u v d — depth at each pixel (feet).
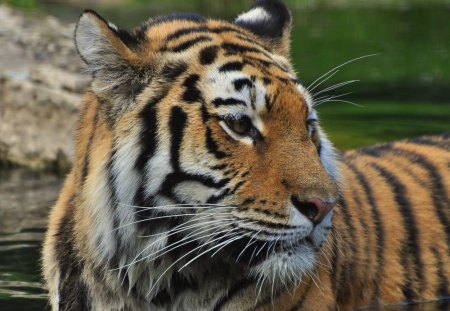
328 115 69.51
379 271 37.50
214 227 29.78
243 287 31.78
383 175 39.78
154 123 30.04
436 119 67.26
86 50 30.45
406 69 87.92
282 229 28.91
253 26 34.27
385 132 63.46
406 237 38.68
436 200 40.27
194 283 31.60
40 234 47.42
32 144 64.18
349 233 36.27
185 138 29.76
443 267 39.34
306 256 29.86
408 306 37.78
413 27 118.32
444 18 126.52
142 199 30.07
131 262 30.83
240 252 30.19
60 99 63.77
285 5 35.22
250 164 29.32
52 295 33.71
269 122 29.58
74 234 32.42
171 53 30.83
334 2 148.15
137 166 30.01
